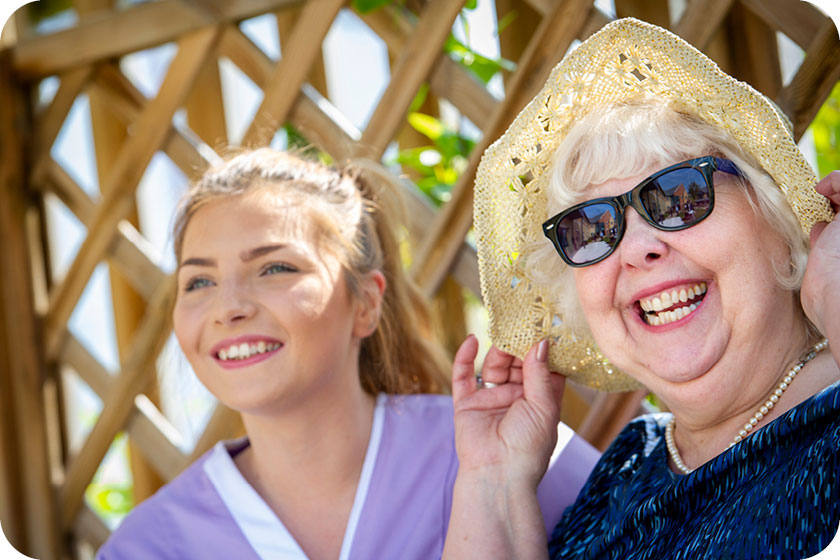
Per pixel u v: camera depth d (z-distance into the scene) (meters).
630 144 1.13
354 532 1.46
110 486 2.61
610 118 1.16
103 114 2.39
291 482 1.50
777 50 1.77
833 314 0.96
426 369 1.77
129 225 2.34
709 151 1.12
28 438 2.31
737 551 0.99
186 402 1.95
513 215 1.32
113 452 2.88
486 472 1.32
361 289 1.55
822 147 1.77
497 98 1.83
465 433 1.35
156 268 2.21
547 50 1.75
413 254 1.96
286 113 2.00
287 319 1.40
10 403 2.32
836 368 1.10
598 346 1.25
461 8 1.83
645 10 1.86
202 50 2.09
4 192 2.31
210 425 2.09
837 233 1.01
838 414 0.98
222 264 1.44
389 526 1.47
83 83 2.26
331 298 1.46
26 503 2.32
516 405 1.35
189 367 1.85
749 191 1.09
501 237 1.32
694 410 1.15
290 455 1.48
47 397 2.34
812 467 0.97
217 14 2.07
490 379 1.41
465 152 2.03
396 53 1.95
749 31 1.77
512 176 1.29
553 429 1.35
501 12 2.00
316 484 1.49
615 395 1.76
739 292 1.08
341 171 1.68
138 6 2.16
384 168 1.80
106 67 2.26
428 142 2.16
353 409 1.52
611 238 1.14
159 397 2.29
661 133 1.12
